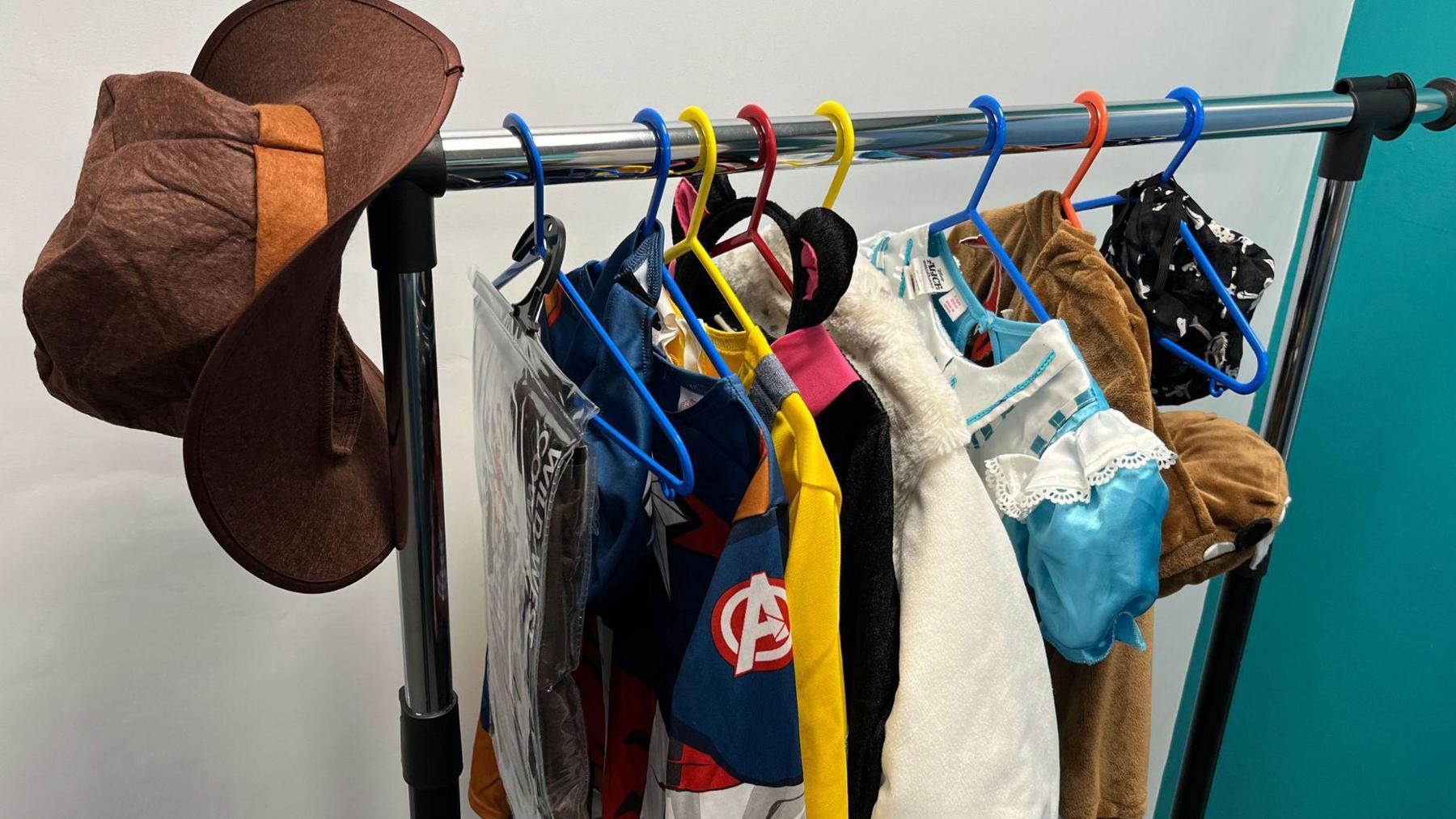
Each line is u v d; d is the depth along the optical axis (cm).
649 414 53
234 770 91
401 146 43
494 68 81
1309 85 120
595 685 71
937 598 59
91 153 45
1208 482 76
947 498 59
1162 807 162
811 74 94
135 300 42
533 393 47
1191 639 152
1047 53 104
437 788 60
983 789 59
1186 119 70
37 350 49
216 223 42
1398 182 113
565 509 44
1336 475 125
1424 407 114
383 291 49
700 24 87
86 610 81
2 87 68
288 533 48
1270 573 137
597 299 58
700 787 52
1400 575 119
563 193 89
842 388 57
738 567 50
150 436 79
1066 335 63
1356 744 128
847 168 59
